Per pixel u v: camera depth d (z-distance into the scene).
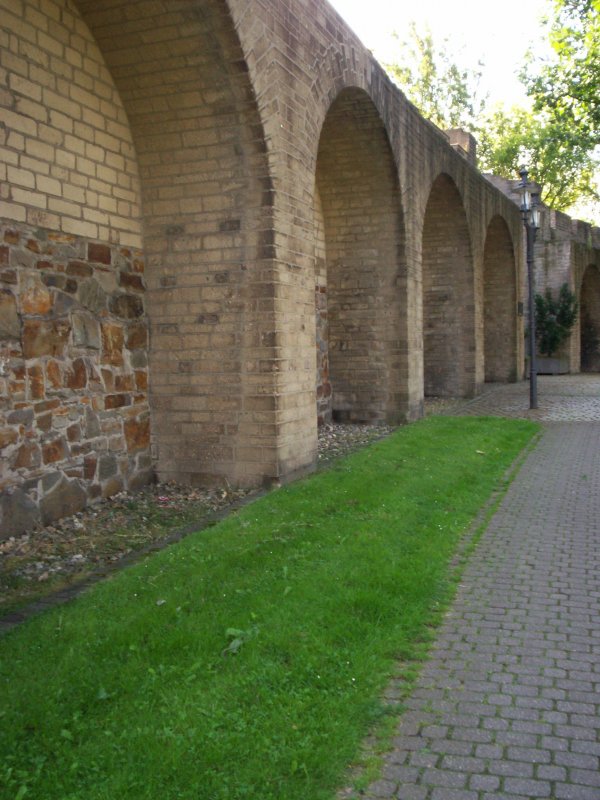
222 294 7.77
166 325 7.98
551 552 5.80
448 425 12.55
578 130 19.16
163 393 8.04
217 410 7.88
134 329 7.80
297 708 3.20
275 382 7.68
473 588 4.97
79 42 6.85
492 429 12.16
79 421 6.94
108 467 7.38
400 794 2.72
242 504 7.09
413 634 4.14
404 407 13.14
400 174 12.52
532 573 5.29
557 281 29.62
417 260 13.74
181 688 3.35
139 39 6.97
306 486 7.48
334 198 12.95
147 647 3.75
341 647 3.84
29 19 6.23
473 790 2.75
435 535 6.06
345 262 13.21
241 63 6.99
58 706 3.17
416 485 7.67
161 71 7.19
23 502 6.21
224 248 7.73
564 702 3.40
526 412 15.56
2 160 5.97
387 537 5.80
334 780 2.76
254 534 5.77
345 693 3.37
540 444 11.28
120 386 7.57
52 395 6.56
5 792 2.63
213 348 7.85
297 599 4.41
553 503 7.48
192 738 2.94
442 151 15.54
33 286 6.32
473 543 6.04
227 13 6.63
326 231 13.20
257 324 7.69
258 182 7.55
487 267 25.08
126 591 4.59
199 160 7.68
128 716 3.12
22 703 3.17
